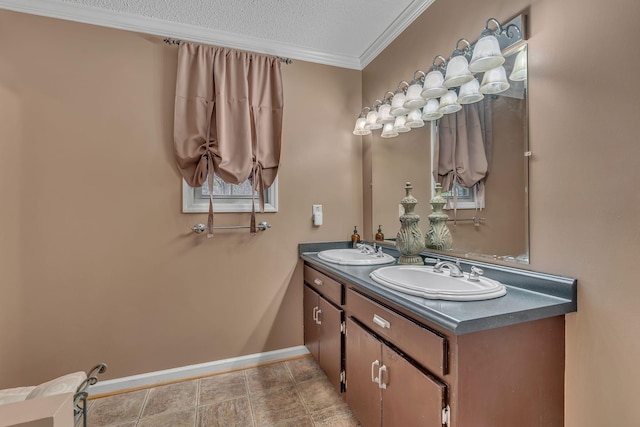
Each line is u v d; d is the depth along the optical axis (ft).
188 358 6.99
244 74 7.18
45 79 6.02
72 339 6.21
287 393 6.38
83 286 6.27
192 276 7.02
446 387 3.29
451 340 3.26
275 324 7.74
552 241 4.02
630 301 3.28
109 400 6.17
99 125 6.35
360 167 8.53
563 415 3.80
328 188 8.22
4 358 5.82
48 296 6.06
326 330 6.43
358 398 5.13
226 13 6.41
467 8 5.25
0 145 5.78
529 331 3.58
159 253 6.77
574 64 3.75
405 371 3.91
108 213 6.41
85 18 6.23
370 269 5.77
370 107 7.89
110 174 6.42
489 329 3.31
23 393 4.03
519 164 4.43
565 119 3.85
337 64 8.30
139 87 6.61
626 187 3.31
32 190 5.96
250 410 5.85
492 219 4.86
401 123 6.70
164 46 6.79
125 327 6.54
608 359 3.45
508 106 4.58
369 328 4.82
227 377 7.00
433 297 3.83
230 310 7.33
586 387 3.64
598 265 3.54
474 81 4.94
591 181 3.60
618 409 3.37
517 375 3.50
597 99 3.54
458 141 5.54
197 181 6.85
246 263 7.45
